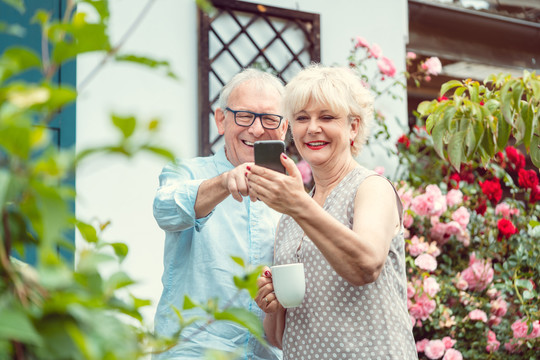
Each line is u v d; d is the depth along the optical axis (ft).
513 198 12.37
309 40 12.03
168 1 10.75
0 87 1.88
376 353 5.53
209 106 10.84
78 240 8.61
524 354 11.48
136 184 10.11
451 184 12.02
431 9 13.79
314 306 5.78
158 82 10.52
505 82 8.28
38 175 1.80
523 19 14.70
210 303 2.51
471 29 14.17
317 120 6.06
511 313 11.95
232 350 6.39
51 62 1.98
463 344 11.25
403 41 13.08
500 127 8.07
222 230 6.88
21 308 1.85
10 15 9.35
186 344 6.33
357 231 5.46
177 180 7.02
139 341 2.42
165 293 6.89
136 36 10.43
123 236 9.96
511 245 11.91
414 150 12.25
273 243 6.98
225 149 7.51
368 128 6.43
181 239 6.89
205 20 10.95
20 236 2.25
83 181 9.68
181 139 10.68
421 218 11.56
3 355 1.85
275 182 5.15
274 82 7.35
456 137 8.24
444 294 11.26
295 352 5.92
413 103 13.35
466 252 12.02
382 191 5.77
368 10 12.75
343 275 5.27
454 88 13.82
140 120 1.91
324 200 6.22
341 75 6.19
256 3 11.50
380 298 5.65
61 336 1.83
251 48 11.58
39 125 1.91
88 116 9.84
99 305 1.90
